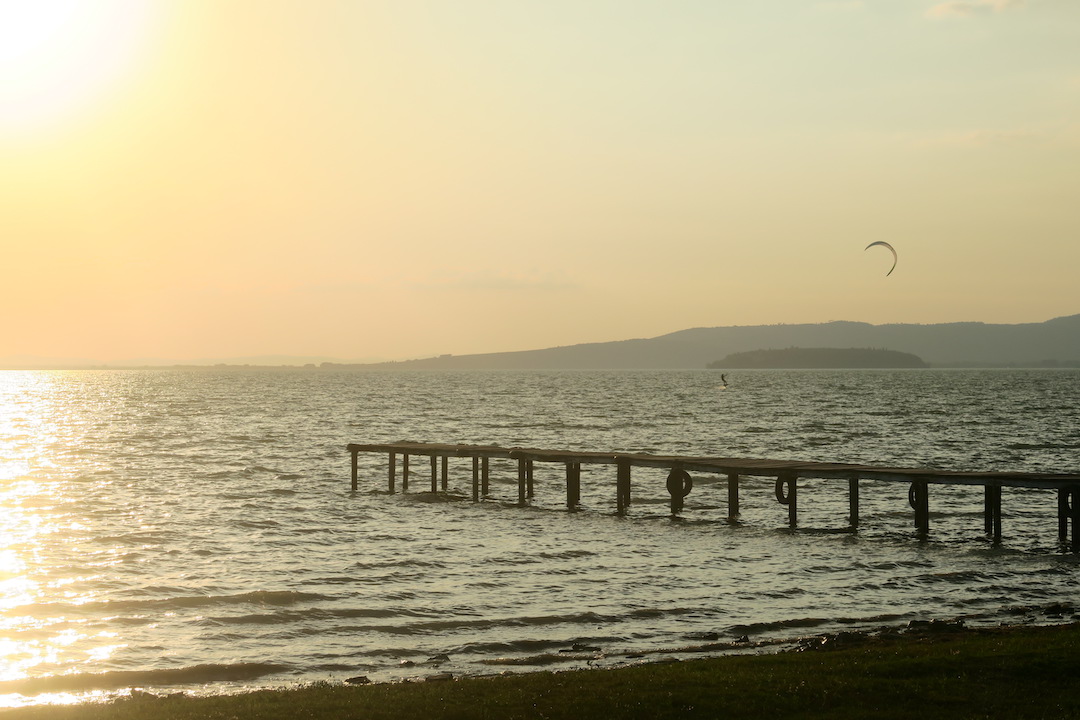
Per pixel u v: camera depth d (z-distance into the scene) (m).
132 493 44.25
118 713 13.50
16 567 27.09
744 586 24.45
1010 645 15.95
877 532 33.31
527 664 17.73
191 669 17.64
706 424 91.62
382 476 51.12
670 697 13.55
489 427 89.75
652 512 38.34
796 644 18.48
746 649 18.27
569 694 13.90
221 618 21.36
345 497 43.19
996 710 12.65
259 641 19.69
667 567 26.92
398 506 40.22
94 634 20.23
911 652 15.76
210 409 124.88
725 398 150.75
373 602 22.64
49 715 13.51
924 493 32.88
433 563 27.42
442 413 113.38
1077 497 30.33
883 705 12.99
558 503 41.12
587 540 31.67
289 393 184.88
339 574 25.91
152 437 78.75
